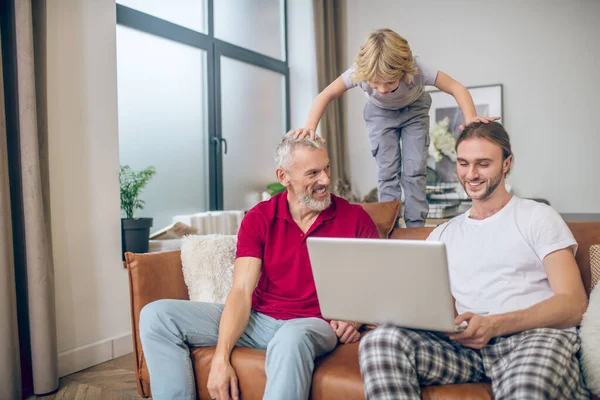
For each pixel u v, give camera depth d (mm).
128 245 2814
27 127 2150
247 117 4480
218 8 4207
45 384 2203
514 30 4324
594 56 4066
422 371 1235
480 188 1470
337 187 4707
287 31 4973
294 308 1658
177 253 2016
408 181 2580
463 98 2164
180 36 3750
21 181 2199
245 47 4477
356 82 2232
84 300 2570
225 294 2004
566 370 1129
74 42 2549
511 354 1197
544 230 1363
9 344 2064
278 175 1715
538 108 4254
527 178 4312
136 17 3408
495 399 1163
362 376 1282
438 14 4598
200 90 3984
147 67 3535
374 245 1171
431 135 4520
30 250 2168
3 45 2186
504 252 1411
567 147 4168
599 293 1317
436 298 1150
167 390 1518
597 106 4062
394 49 2049
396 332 1221
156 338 1536
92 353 2598
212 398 1470
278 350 1347
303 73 4910
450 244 1527
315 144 1643
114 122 2740
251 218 1721
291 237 1688
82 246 2562
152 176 3562
